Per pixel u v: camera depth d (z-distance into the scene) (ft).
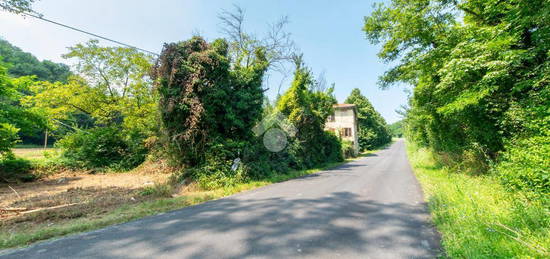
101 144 48.26
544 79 19.80
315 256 10.55
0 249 11.77
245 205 20.80
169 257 10.68
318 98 63.72
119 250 11.48
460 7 29.84
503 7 23.68
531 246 8.94
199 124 33.12
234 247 11.68
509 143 21.74
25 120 38.91
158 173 42.16
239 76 39.86
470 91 26.07
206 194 25.55
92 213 18.49
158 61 34.37
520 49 23.80
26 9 22.67
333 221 15.62
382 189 27.20
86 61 57.77
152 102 56.39
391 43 39.09
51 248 11.82
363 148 138.62
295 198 23.18
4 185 32.99
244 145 37.70
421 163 52.49
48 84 56.29
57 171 42.52
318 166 58.44
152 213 18.61
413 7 33.68
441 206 17.08
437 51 31.73
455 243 10.66
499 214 13.30
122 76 61.72
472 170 29.73
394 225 14.57
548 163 13.37
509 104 24.76
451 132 36.96
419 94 40.55
